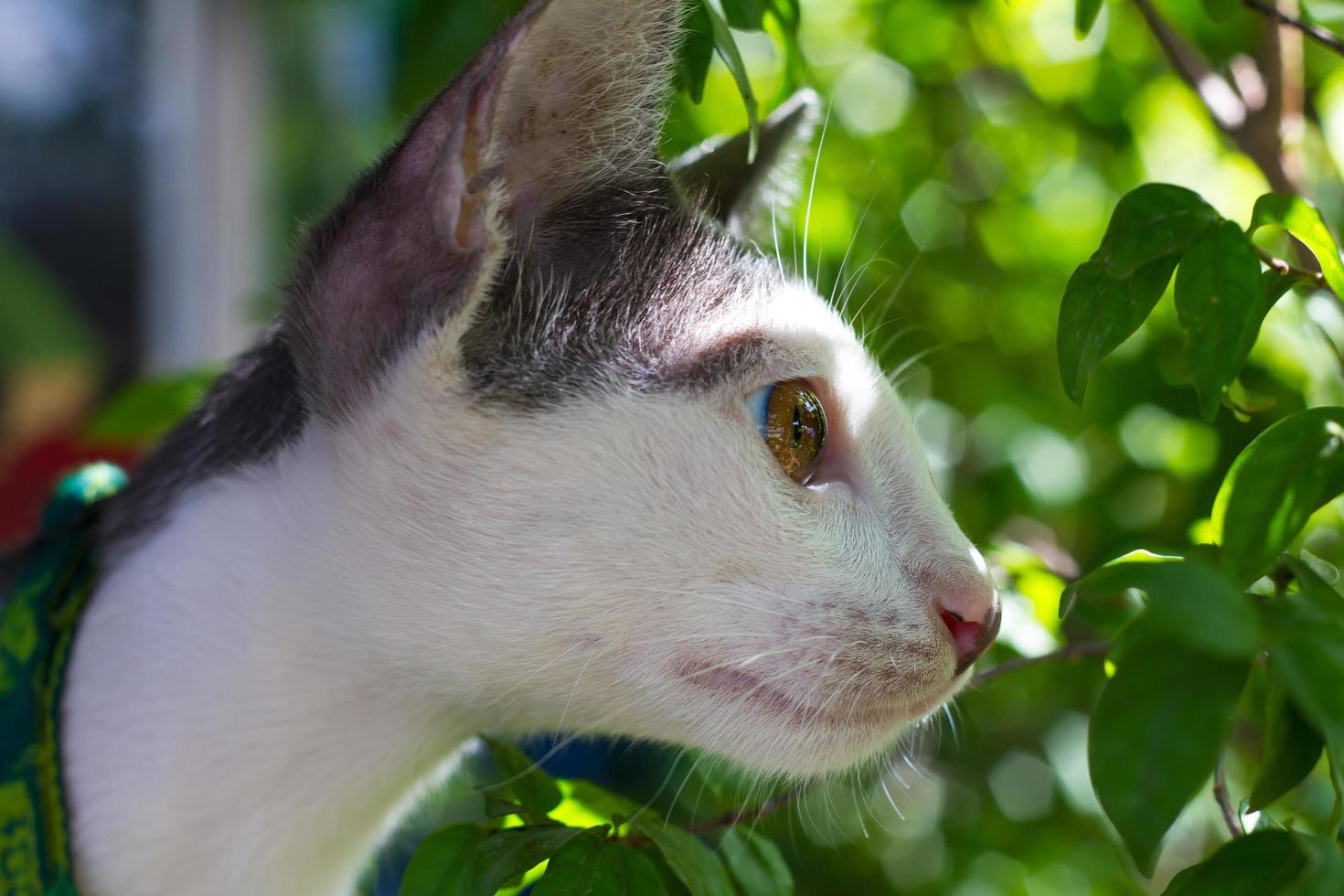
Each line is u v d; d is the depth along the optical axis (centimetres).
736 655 39
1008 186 56
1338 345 44
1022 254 55
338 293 40
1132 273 37
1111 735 35
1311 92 50
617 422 39
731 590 39
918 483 41
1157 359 50
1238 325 36
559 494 39
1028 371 54
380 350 39
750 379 40
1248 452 35
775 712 39
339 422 40
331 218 40
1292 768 36
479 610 39
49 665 41
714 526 39
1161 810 34
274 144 79
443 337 39
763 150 45
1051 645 44
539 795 40
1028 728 52
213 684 41
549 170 40
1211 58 50
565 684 40
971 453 54
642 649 39
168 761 41
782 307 41
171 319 77
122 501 43
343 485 40
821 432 41
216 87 77
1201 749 34
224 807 41
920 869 54
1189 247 37
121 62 74
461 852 38
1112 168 54
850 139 53
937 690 40
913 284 54
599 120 40
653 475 39
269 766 41
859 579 40
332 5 76
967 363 54
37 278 73
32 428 72
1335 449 35
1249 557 35
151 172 76
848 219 53
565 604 39
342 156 78
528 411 39
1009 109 55
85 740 41
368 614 40
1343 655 33
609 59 39
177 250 77
